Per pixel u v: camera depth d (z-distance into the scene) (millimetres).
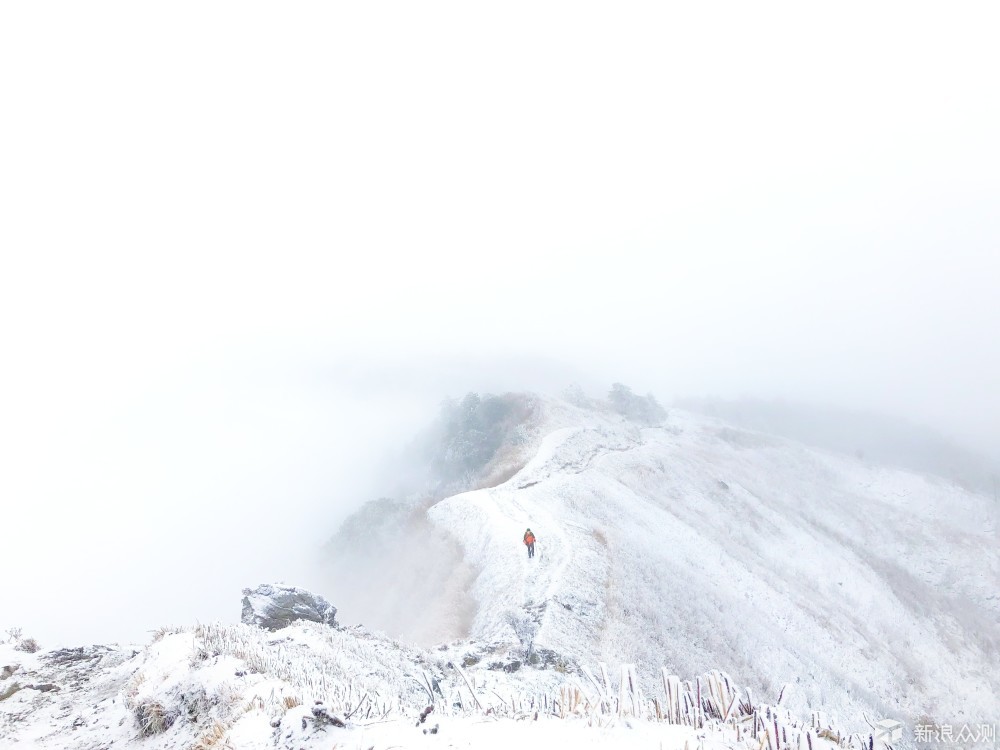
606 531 38781
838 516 67375
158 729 6902
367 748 4379
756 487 68250
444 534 45156
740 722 4316
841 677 32656
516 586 29562
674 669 25438
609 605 28266
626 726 4203
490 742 4109
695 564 39875
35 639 11875
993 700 36156
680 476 61031
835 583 49000
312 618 17031
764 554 50625
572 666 17812
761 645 31688
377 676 11086
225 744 5078
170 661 8555
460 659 16047
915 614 47188
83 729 7602
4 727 7895
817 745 3686
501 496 46812
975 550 62875
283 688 6332
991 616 53594
